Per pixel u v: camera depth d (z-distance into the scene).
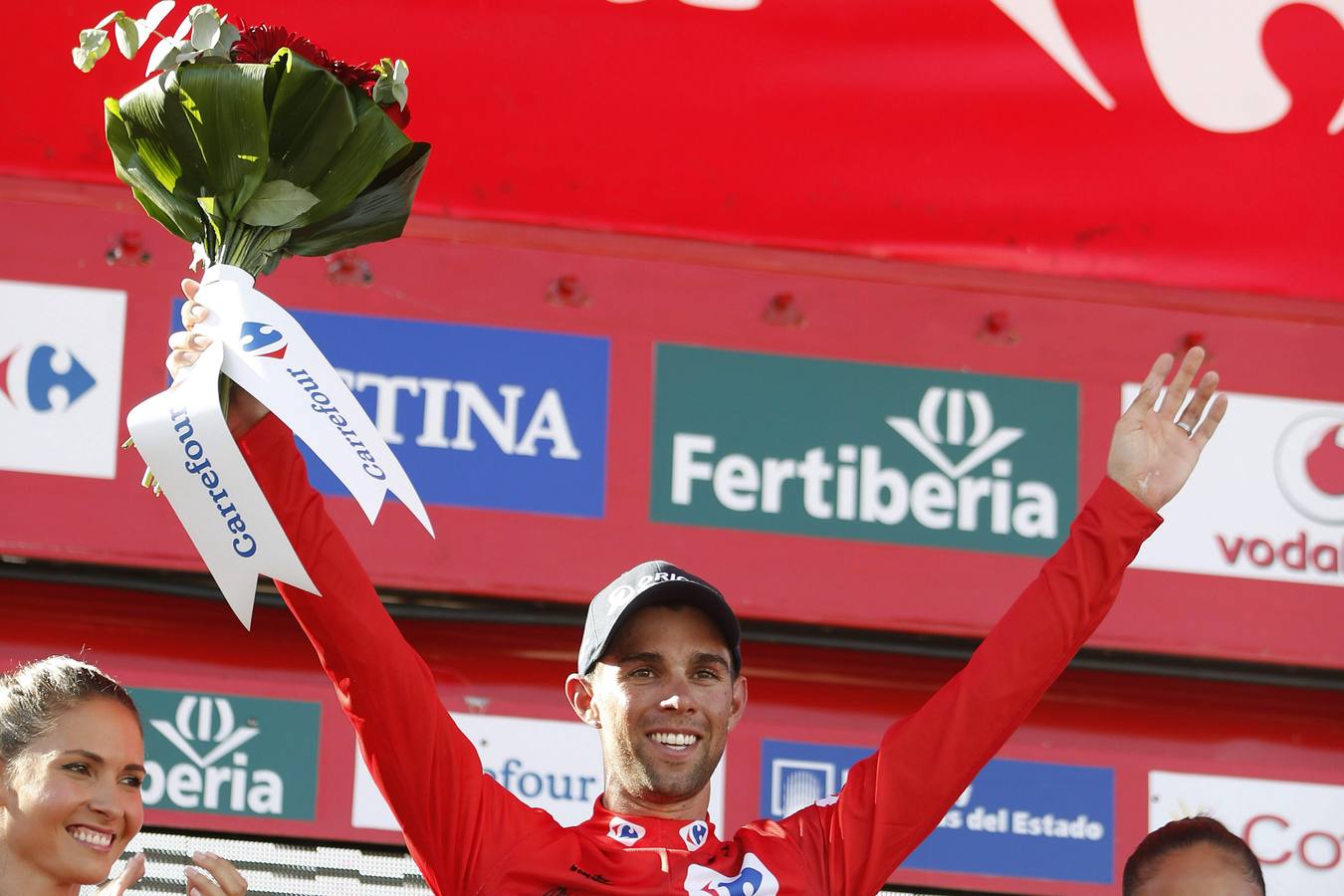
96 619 11.66
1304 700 12.72
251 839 11.52
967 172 12.70
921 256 12.56
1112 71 12.92
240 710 11.54
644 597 8.39
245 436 7.86
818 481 12.19
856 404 12.33
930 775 8.28
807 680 12.33
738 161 12.48
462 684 11.91
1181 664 12.52
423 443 11.83
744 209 12.44
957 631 12.15
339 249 8.27
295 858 11.55
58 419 11.51
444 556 11.73
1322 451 12.67
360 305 11.91
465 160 12.20
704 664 8.41
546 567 11.82
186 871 7.73
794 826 8.40
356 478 7.36
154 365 11.66
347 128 7.96
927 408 12.38
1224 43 13.05
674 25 12.57
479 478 11.85
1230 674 12.57
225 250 7.89
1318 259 12.91
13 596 11.62
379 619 7.99
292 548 7.35
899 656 12.47
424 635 11.99
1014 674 8.30
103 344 11.63
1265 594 12.44
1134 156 12.87
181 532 11.52
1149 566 12.36
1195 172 12.90
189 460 7.35
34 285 11.62
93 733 7.94
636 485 12.01
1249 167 12.95
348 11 12.18
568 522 11.90
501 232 12.17
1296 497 12.59
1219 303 12.77
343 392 7.61
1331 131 13.05
